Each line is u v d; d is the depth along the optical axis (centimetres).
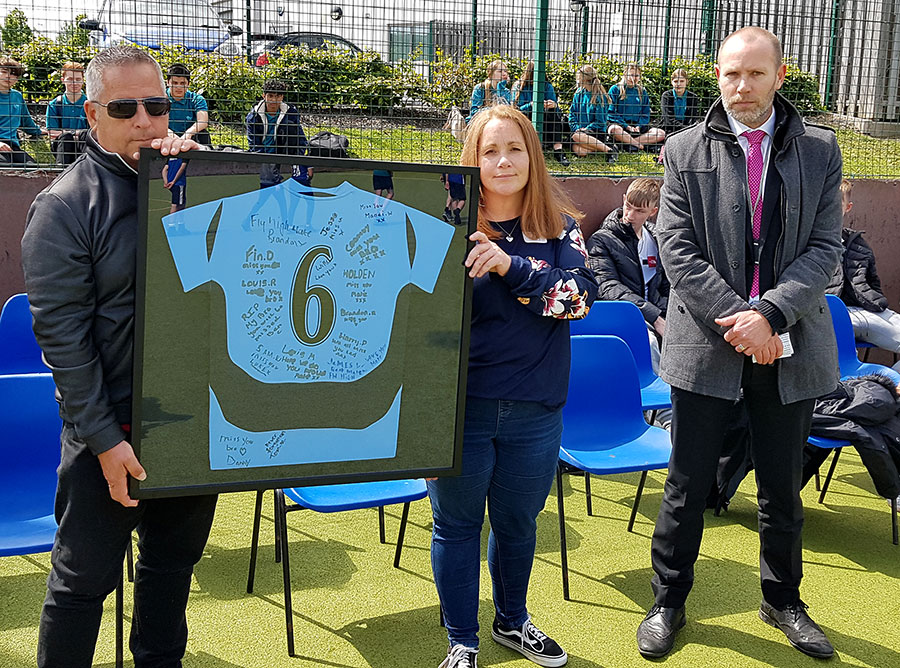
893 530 380
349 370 218
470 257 222
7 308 381
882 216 644
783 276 272
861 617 317
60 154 468
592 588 332
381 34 548
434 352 224
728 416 284
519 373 246
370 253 214
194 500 222
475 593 262
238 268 203
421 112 554
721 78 275
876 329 553
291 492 291
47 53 476
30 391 283
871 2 680
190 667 270
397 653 282
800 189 272
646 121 599
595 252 509
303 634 292
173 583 229
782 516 292
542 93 567
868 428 369
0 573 323
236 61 510
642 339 447
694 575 340
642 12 615
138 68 199
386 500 294
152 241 194
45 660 212
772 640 299
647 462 341
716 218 278
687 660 286
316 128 527
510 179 242
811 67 675
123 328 202
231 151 198
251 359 208
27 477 281
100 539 209
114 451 198
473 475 250
